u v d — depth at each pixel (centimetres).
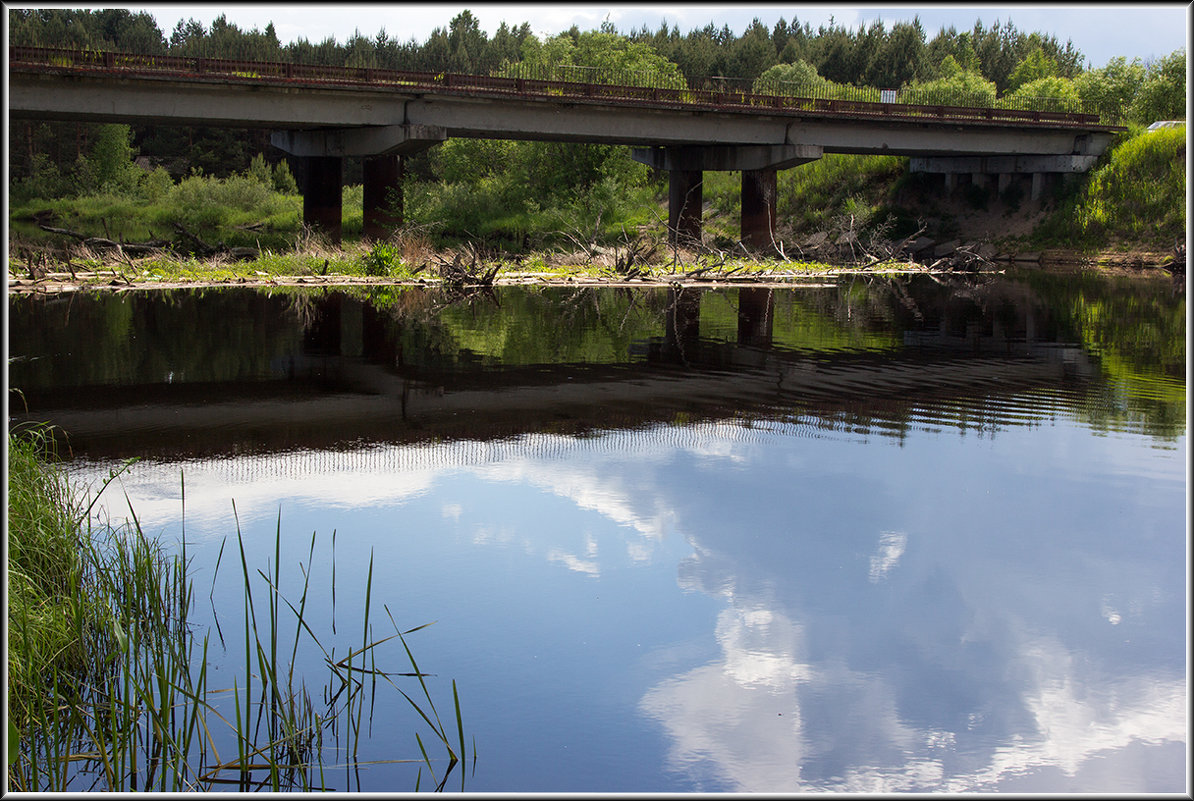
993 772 543
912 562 844
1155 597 775
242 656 655
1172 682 645
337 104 3903
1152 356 1980
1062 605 762
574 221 5447
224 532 885
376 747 555
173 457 1135
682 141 4725
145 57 3459
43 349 1930
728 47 12288
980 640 703
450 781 524
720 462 1155
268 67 3662
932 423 1366
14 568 647
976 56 12475
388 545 869
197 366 1767
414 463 1136
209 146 9356
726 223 6103
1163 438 1277
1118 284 3984
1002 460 1172
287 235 5100
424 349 2017
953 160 5859
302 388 1577
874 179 6350
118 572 691
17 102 3353
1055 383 1672
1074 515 965
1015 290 3675
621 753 555
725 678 642
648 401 1502
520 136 4488
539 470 1116
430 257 3997
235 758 542
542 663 659
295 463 1125
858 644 694
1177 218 5019
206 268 3641
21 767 517
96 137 7844
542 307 2909
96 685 612
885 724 592
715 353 1989
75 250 3850
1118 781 539
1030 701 621
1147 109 6172
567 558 847
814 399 1523
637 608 748
